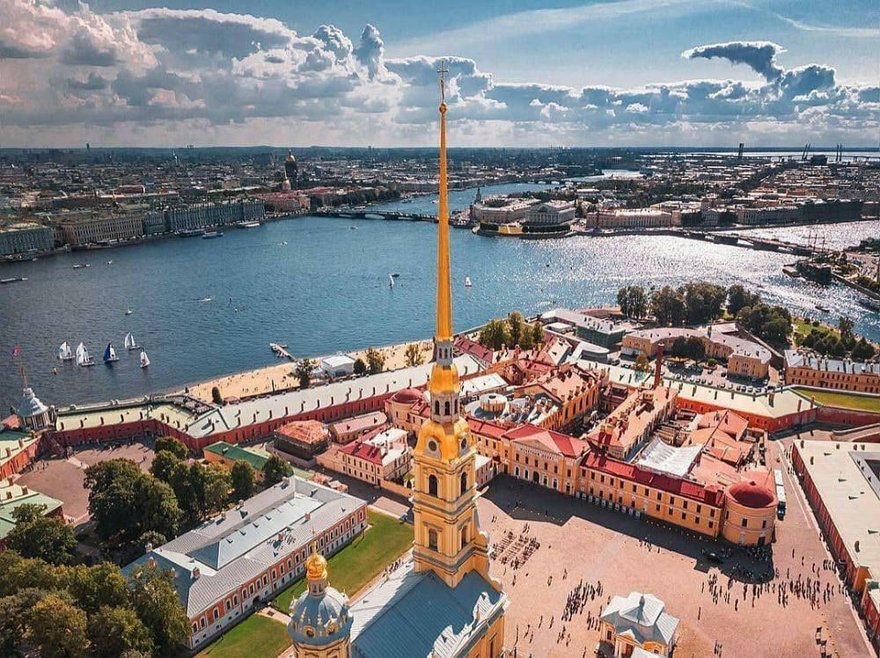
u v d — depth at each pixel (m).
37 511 121.44
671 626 100.81
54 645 86.88
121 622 91.50
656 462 148.62
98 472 130.62
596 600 113.19
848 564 119.50
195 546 116.19
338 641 68.94
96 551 129.25
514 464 160.12
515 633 105.19
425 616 82.06
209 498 135.62
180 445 154.62
